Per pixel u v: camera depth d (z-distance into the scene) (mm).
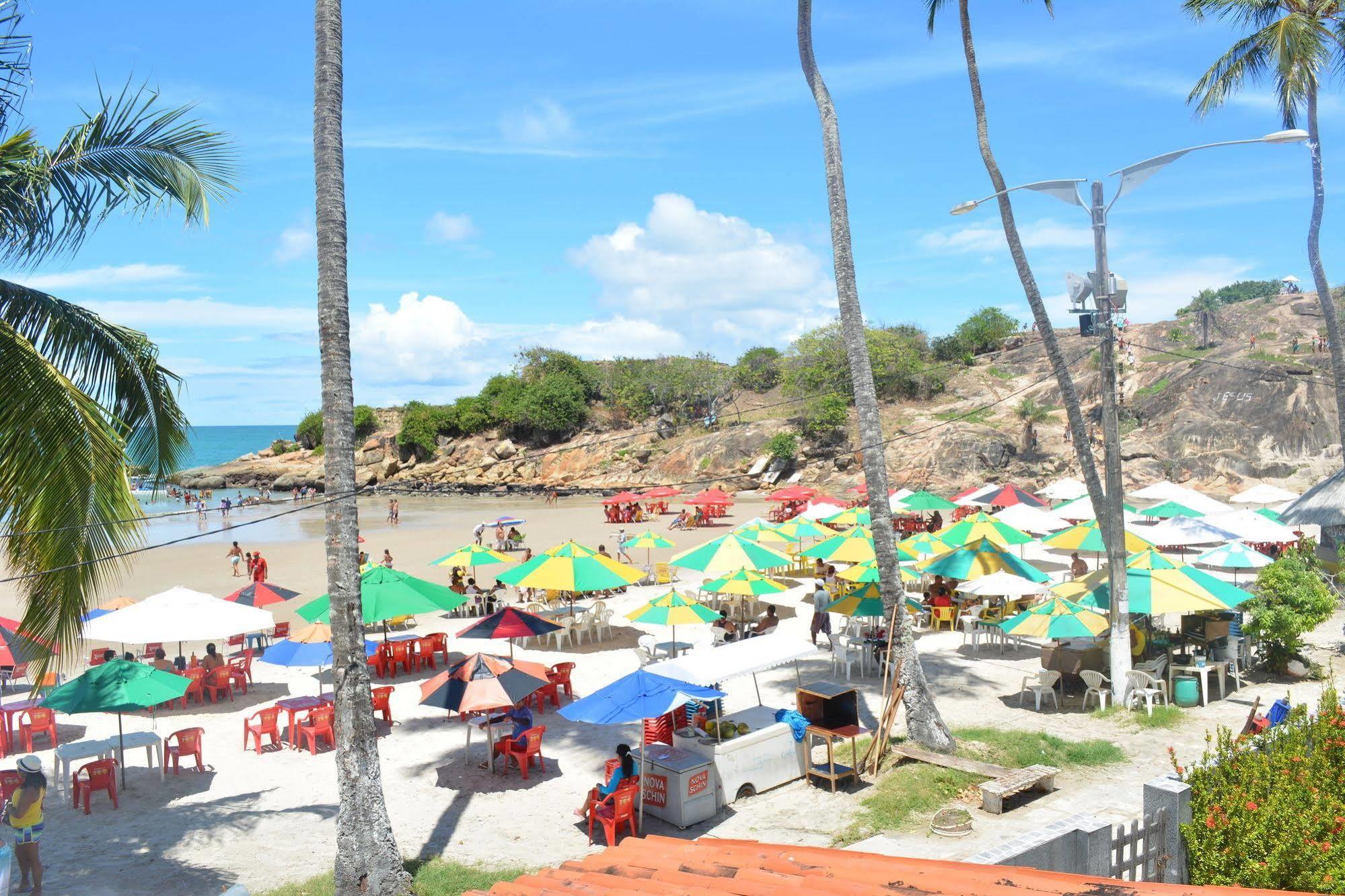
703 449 76000
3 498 8719
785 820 12109
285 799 13234
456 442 94938
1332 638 20812
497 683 13695
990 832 11430
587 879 7574
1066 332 78562
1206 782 8078
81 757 13117
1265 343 64125
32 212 9992
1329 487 19484
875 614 17906
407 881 10406
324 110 11219
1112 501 16547
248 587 22125
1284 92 24219
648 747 12984
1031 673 19016
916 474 62812
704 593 28641
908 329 83875
